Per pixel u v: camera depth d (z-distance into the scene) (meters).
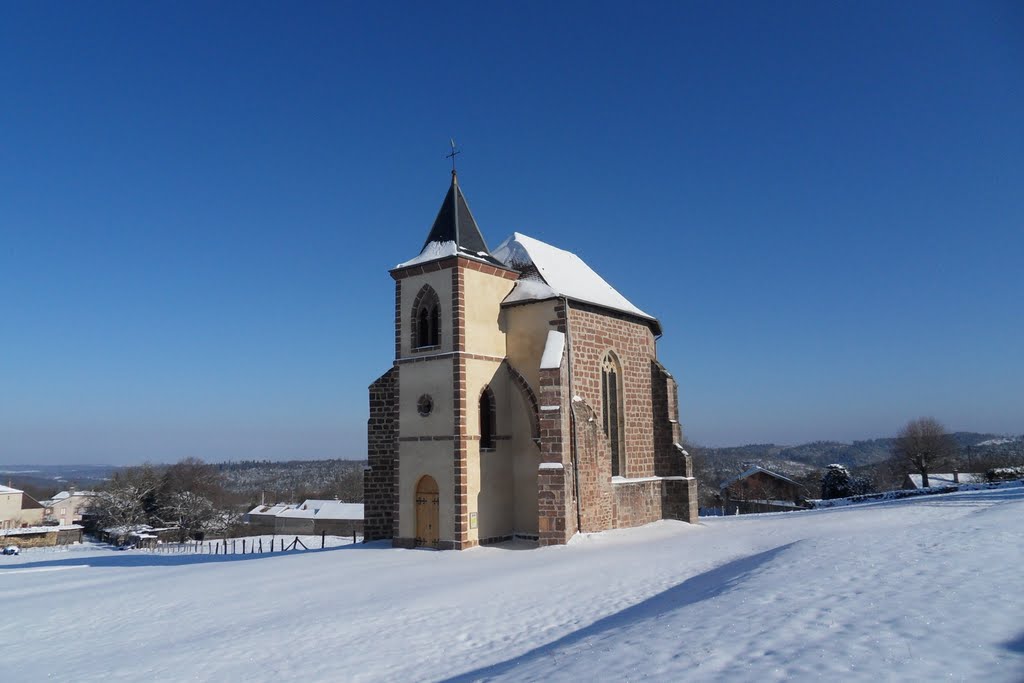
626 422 30.16
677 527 29.39
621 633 10.83
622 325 30.83
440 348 25.81
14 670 12.74
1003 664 6.71
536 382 26.84
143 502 85.12
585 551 22.28
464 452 24.61
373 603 16.12
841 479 67.62
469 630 13.50
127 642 14.48
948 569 11.39
